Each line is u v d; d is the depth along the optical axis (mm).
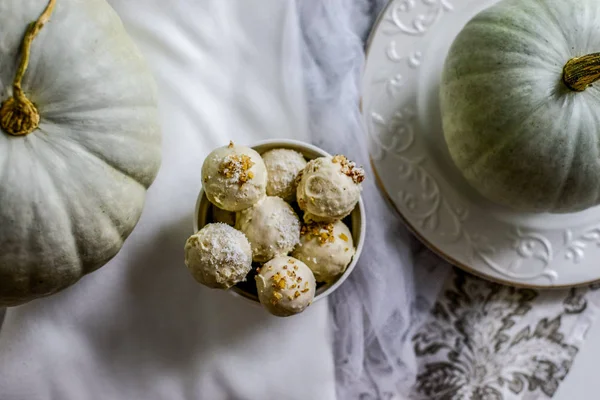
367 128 585
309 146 493
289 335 558
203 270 445
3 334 534
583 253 595
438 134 588
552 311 627
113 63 453
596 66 467
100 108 445
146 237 544
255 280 470
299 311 459
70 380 540
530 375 626
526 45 507
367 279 585
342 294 585
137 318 546
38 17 423
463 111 528
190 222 547
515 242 593
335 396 572
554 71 505
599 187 524
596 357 625
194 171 548
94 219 455
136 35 550
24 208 430
